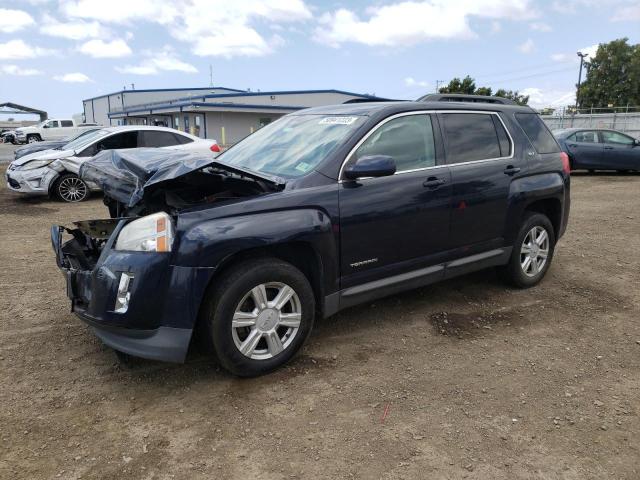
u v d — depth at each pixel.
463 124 4.41
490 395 3.19
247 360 3.26
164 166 3.39
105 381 3.31
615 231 7.80
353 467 2.54
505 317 4.41
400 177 3.85
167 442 2.72
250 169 3.87
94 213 9.27
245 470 2.51
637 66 58.50
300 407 3.04
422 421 2.92
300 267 3.60
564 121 38.81
